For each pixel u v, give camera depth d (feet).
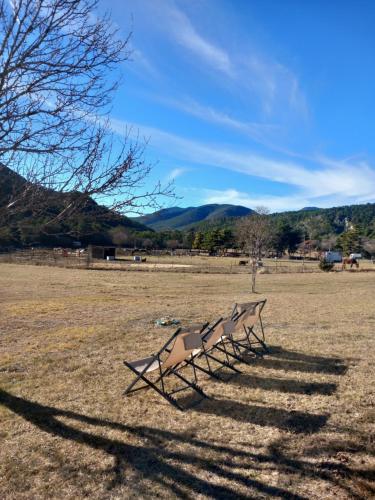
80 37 12.05
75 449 12.32
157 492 10.14
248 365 21.20
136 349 24.23
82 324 32.45
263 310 40.88
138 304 44.96
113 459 11.75
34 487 10.43
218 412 15.10
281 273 114.21
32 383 18.15
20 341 26.30
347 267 151.74
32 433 13.38
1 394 16.80
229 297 53.88
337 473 10.94
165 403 15.94
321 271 126.72
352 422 14.11
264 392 17.15
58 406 15.57
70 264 125.39
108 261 154.10
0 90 11.41
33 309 39.73
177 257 232.73
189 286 71.20
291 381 18.57
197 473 11.01
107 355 22.88
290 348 24.76
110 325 31.96
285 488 10.29
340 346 25.17
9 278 77.92
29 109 11.89
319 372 19.89
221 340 21.95
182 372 20.03
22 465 11.45
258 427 13.82
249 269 121.60
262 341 24.32
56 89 12.10
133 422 14.20
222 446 12.51
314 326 32.17
